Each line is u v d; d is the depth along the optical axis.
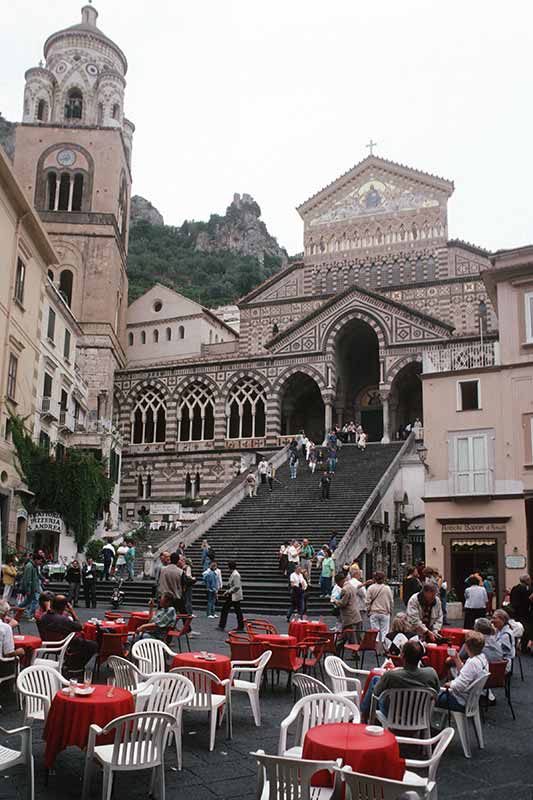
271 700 12.66
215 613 25.11
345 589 16.12
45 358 38.59
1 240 31.44
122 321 61.22
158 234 164.62
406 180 57.69
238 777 8.55
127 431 54.66
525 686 14.35
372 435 55.69
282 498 37.66
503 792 8.34
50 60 62.50
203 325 62.72
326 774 6.92
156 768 7.86
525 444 27.77
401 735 9.57
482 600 18.70
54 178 57.44
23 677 9.20
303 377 52.75
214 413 52.94
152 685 9.18
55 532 35.31
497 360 29.08
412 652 9.14
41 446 36.81
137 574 34.50
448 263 55.47
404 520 37.09
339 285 58.22
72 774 8.61
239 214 179.62
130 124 66.38
